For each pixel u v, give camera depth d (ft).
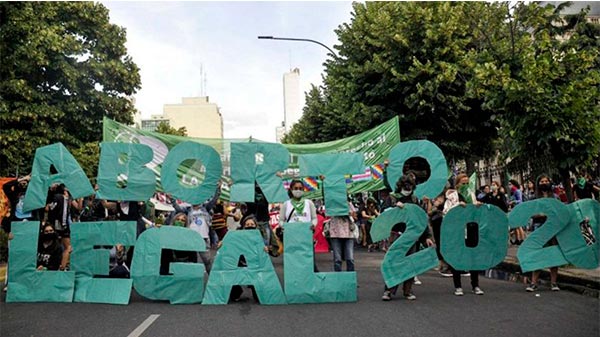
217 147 45.34
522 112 33.40
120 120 72.38
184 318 21.62
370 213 53.72
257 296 24.94
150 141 44.42
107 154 26.99
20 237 26.61
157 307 24.18
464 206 25.77
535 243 27.30
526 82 32.65
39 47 61.36
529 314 21.39
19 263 26.37
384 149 48.29
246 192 26.25
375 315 21.68
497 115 36.22
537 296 25.57
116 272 27.04
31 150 60.85
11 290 26.11
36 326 20.35
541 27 43.24
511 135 34.37
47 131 62.64
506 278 32.68
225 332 19.10
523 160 36.40
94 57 69.15
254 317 21.74
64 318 21.83
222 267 25.21
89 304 25.08
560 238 27.30
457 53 58.59
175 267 25.31
